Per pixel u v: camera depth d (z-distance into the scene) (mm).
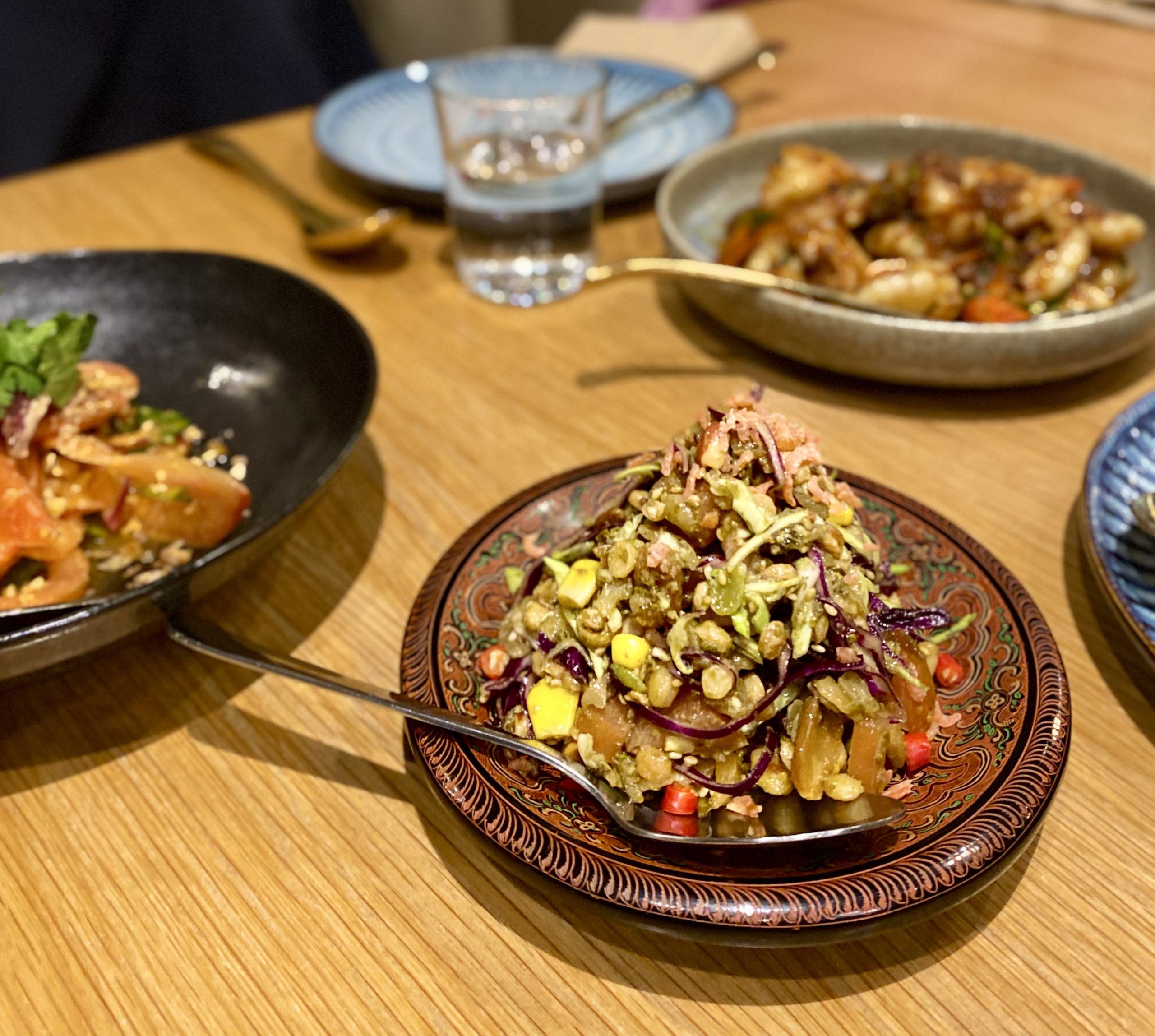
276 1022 757
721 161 1867
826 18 3031
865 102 2461
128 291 1497
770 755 832
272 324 1438
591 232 1763
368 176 1936
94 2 3133
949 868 693
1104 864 849
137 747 984
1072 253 1537
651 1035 747
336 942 811
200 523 1196
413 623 930
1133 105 2387
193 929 822
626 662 824
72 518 1209
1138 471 1147
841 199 1685
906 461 1339
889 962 783
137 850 887
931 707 875
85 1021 760
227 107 3465
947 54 2744
